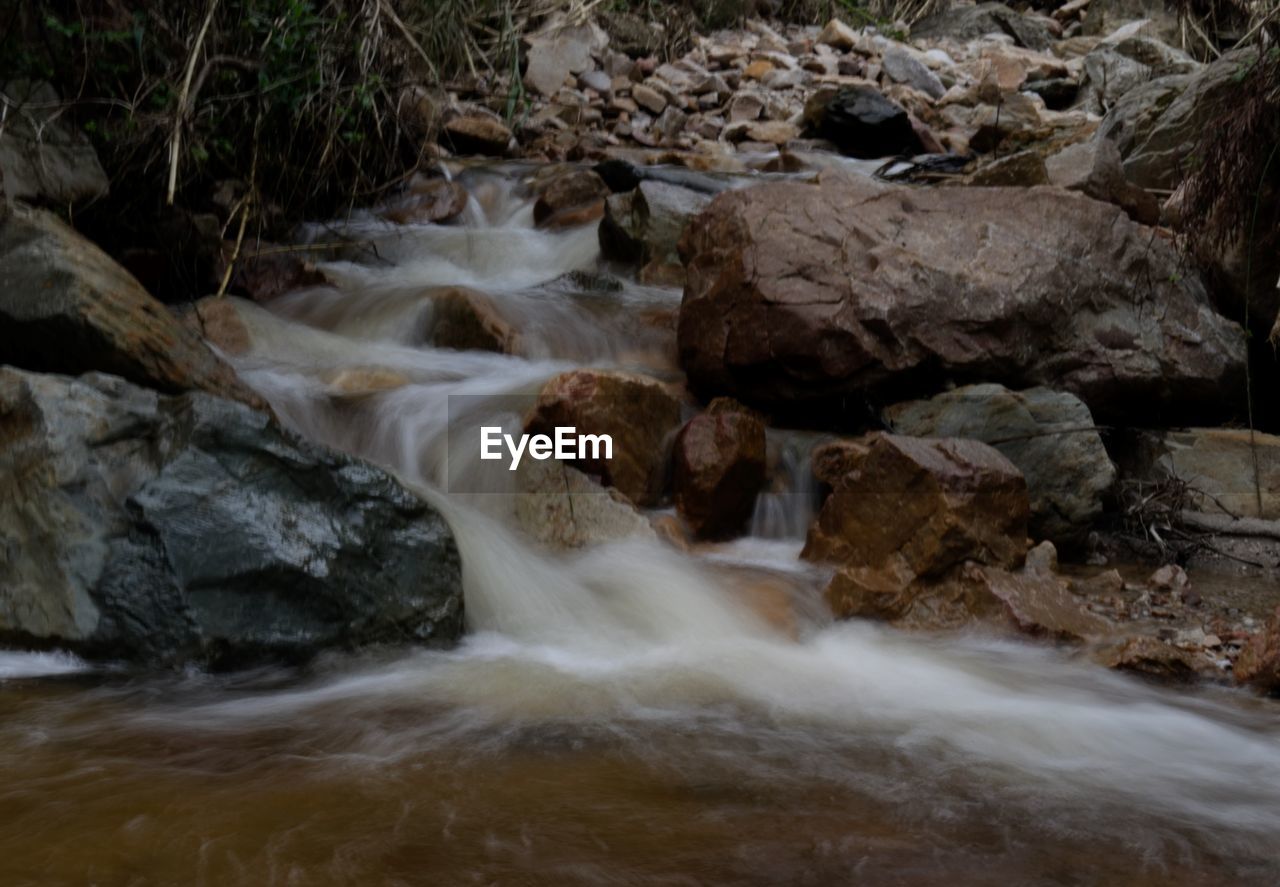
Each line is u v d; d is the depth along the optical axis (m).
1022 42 16.50
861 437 5.99
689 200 8.12
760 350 6.01
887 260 6.06
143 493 4.41
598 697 4.17
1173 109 7.97
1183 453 6.24
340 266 8.17
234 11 7.50
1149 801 3.47
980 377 6.07
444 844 3.06
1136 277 6.46
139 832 3.10
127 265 6.88
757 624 4.88
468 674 4.35
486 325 6.77
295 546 4.45
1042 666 4.60
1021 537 5.21
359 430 5.84
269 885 2.84
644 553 5.26
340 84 8.12
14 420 4.59
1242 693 4.41
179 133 6.30
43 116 6.50
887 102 11.55
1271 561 5.76
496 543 5.16
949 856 3.08
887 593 4.97
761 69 14.04
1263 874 3.03
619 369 6.68
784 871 2.97
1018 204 6.48
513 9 10.20
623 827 3.18
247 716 3.92
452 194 9.44
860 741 3.85
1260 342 6.74
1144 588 5.43
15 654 4.34
